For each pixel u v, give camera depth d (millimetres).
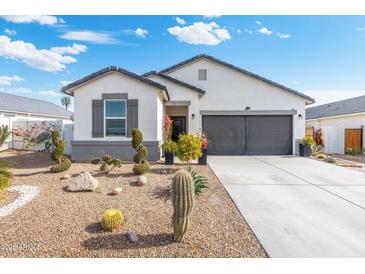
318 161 13805
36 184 7680
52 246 4043
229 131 17172
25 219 5031
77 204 5965
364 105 20156
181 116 18125
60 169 9086
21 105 24875
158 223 4957
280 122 17156
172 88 16109
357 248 4102
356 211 5820
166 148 11852
